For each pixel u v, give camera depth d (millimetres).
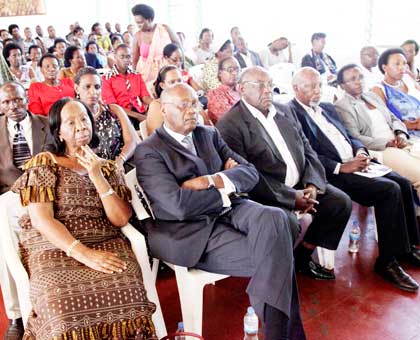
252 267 1671
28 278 1616
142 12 3930
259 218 1663
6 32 8094
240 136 2229
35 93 3055
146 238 2006
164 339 1503
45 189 1602
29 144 2287
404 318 1946
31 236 1673
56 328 1356
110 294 1464
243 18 7285
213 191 1771
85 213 1685
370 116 2902
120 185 1802
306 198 2139
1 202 1777
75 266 1545
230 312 2025
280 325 1592
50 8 10773
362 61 4445
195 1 8297
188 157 1856
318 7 6012
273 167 2219
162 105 1865
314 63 5430
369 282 2252
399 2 5141
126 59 3332
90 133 1729
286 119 2332
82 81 2312
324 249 2299
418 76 4238
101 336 1420
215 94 3182
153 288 1751
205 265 1771
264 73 2211
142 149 1850
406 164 2662
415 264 2416
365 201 2400
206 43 5766
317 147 2572
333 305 2059
